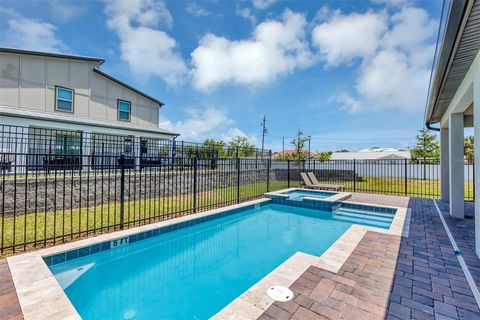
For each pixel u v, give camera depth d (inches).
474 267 128.4
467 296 102.4
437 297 101.7
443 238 172.7
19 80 398.6
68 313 87.0
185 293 132.0
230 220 266.2
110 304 121.0
